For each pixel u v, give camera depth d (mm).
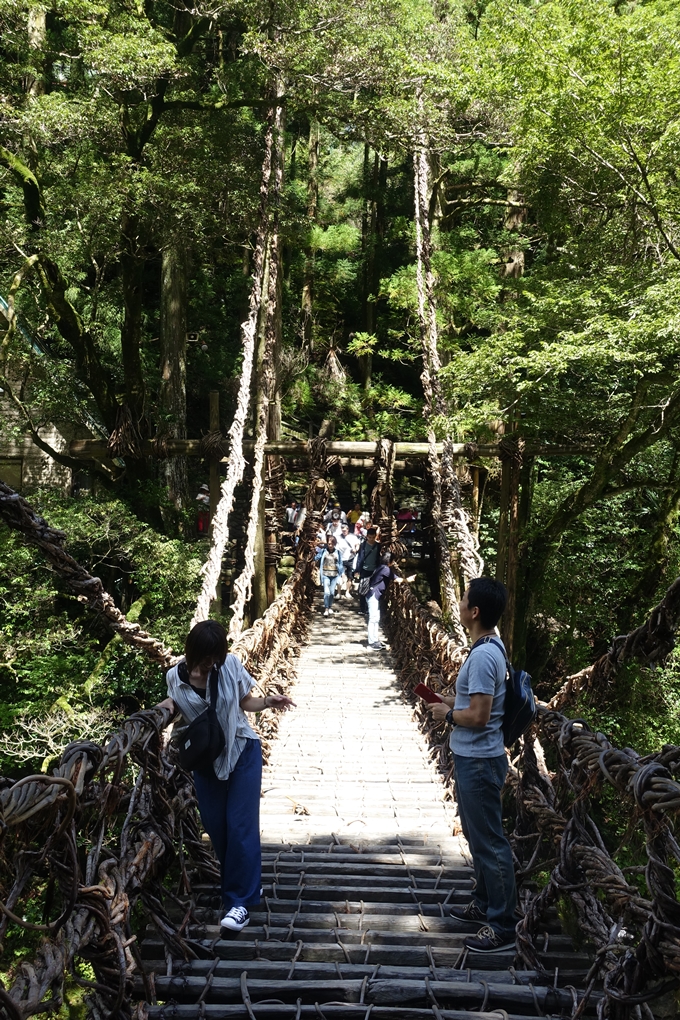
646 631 3717
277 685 8523
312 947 3342
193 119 12031
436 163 15789
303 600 13094
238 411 10000
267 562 13391
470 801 3391
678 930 2357
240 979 3082
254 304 11289
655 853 2398
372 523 12617
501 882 3365
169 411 16469
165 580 11461
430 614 8945
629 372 8672
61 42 11461
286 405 20500
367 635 13422
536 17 8828
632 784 2455
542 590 12508
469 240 16422
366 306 24219
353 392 20344
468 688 3381
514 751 5219
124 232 12109
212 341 20750
